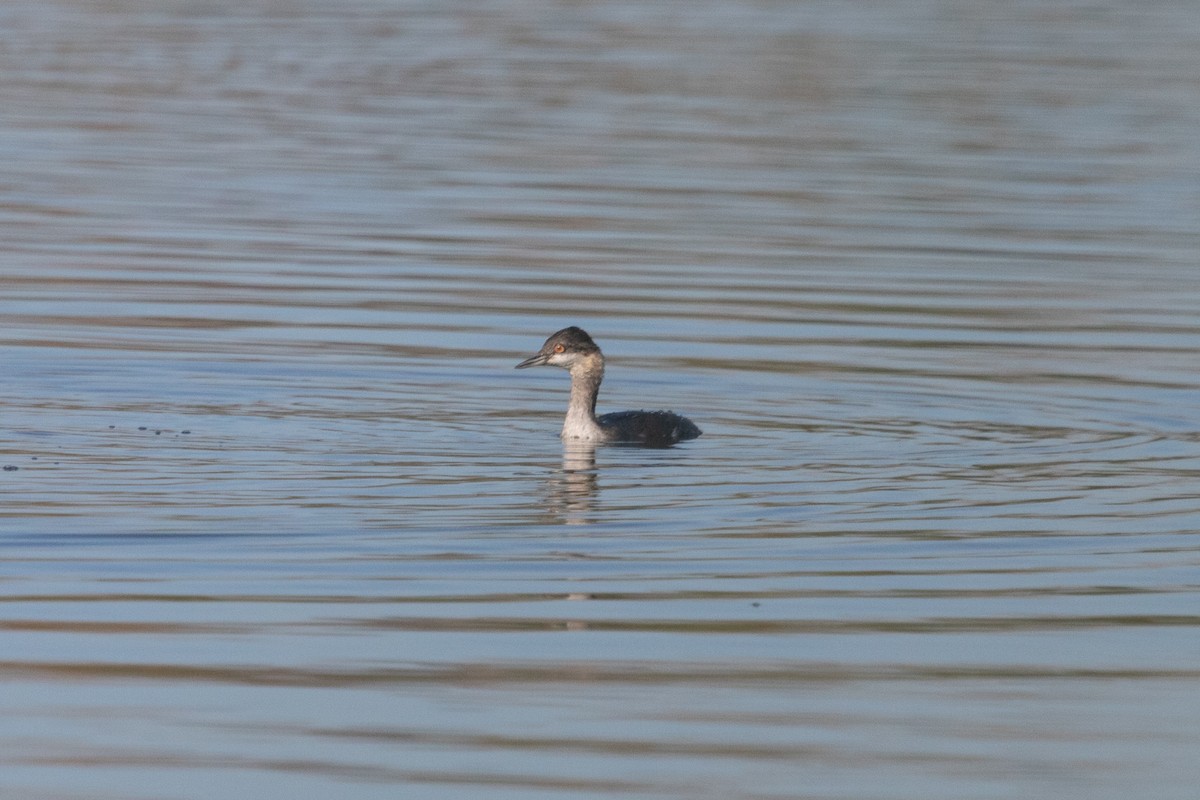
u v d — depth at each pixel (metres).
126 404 18.08
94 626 12.06
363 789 9.86
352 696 11.03
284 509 14.66
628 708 10.92
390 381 19.52
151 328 21.27
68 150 32.16
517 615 12.44
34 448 16.27
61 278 23.59
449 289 23.72
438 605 12.59
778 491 15.66
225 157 31.97
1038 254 26.62
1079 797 9.88
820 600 12.89
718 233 27.39
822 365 20.70
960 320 22.92
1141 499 15.66
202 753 10.27
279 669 11.41
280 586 12.90
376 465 16.16
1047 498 15.66
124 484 15.20
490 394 19.23
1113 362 21.03
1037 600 13.01
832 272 25.25
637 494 15.45
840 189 30.73
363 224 27.28
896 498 15.53
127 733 10.50
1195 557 14.04
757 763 10.23
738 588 13.09
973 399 19.36
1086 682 11.48
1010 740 10.60
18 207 27.75
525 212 28.38
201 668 11.41
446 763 10.16
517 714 10.84
